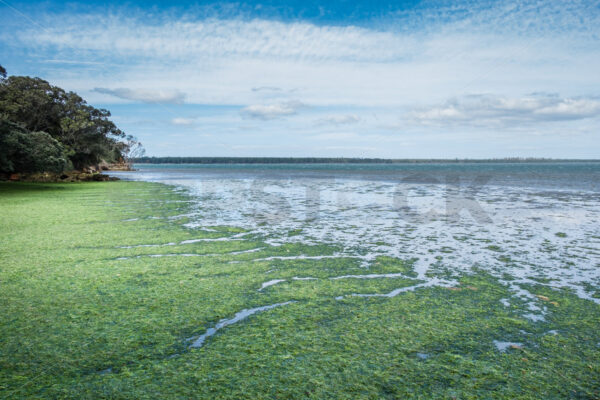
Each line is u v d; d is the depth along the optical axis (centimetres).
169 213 1244
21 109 3716
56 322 376
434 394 261
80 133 4969
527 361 306
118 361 303
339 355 313
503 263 623
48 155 2909
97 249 704
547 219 1112
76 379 277
